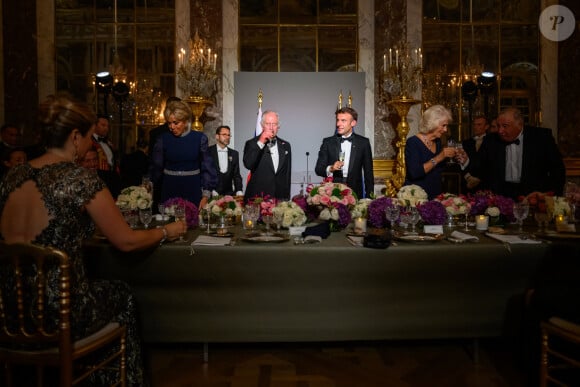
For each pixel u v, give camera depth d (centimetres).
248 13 705
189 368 302
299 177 688
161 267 271
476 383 282
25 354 205
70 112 218
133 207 337
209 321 277
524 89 708
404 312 279
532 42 707
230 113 694
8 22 671
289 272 272
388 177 682
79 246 221
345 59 707
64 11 698
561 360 268
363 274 273
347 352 327
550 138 410
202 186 438
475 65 706
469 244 278
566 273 281
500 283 281
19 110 677
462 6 705
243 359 316
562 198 331
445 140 707
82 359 245
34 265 211
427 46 700
